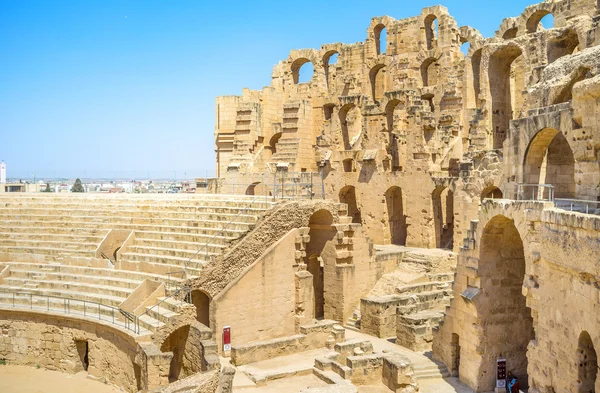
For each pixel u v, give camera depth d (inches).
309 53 2997.0
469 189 1962.4
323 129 2581.2
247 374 1389.0
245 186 2615.7
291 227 1721.2
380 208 2290.8
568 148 1381.6
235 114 2972.4
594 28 1364.4
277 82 3088.1
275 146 2913.4
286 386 1331.2
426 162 2143.2
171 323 1408.7
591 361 930.1
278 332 1683.1
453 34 2551.7
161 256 1700.3
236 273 1611.7
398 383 1337.4
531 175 1295.5
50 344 1560.0
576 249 925.2
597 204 1042.1
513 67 2217.0
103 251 1824.6
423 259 1959.9
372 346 1507.1
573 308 945.5
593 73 1203.2
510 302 1371.8
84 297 1599.4
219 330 1568.7
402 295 1781.5
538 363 1073.5
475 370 1354.6
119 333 1429.6
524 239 1138.0
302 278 1716.3
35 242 1882.4
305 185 2300.7
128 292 1574.8
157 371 1262.3
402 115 2363.4
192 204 2000.5
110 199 2116.1
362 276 1879.9
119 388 1428.4
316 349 1590.8
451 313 1459.2
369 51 2856.8
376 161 2305.6
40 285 1697.8
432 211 2135.8
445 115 2297.0
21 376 1503.4
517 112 2188.7
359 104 2491.4
